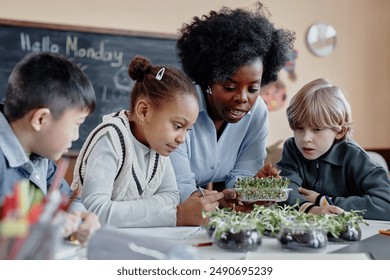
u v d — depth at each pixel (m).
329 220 1.03
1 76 2.80
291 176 1.56
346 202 1.38
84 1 2.95
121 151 1.23
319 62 3.44
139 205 1.17
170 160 1.43
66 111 0.98
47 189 1.16
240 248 0.90
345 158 1.54
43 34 2.86
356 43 3.54
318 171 1.57
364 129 3.57
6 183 1.02
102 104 3.01
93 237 0.75
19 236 0.58
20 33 2.82
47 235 0.59
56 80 0.97
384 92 3.61
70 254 0.85
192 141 1.50
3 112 1.03
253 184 1.26
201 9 3.19
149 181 1.28
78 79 1.00
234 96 1.39
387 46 3.60
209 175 1.60
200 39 1.44
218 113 1.49
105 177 1.19
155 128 1.22
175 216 1.16
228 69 1.36
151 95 1.22
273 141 3.30
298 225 0.94
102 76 2.99
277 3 3.34
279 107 3.31
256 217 1.03
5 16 2.80
